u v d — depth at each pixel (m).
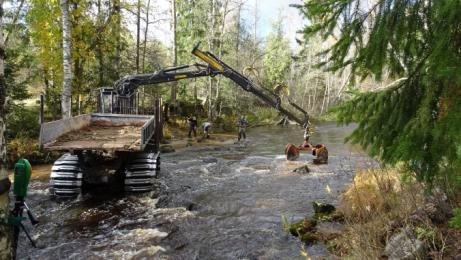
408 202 4.83
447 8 2.21
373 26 2.89
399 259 3.91
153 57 26.91
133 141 8.31
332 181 9.50
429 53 2.66
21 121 14.31
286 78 46.41
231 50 33.25
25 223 6.49
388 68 3.08
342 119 3.12
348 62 3.09
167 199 8.15
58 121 8.15
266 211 7.23
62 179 8.13
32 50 16.48
